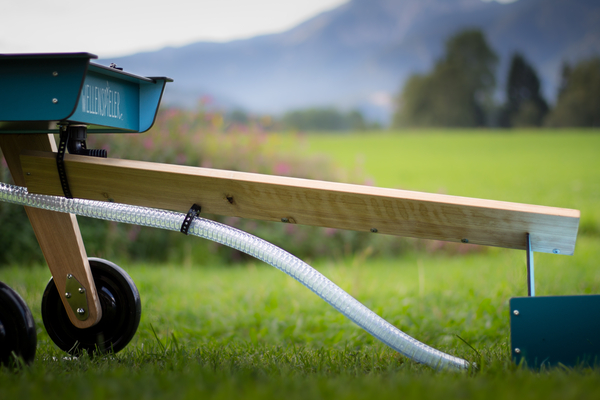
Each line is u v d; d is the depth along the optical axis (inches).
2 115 66.8
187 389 56.7
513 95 2613.2
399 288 174.7
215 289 182.7
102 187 76.3
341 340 117.0
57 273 83.7
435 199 68.1
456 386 58.1
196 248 257.4
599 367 63.4
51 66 65.6
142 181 74.4
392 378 63.2
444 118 2780.5
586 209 402.0
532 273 71.1
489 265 224.1
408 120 2881.4
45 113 66.0
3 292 70.7
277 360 82.4
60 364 76.7
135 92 88.2
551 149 1085.1
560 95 2454.5
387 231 76.0
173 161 262.8
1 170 197.5
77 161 74.3
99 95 77.9
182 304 155.7
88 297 83.7
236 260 268.1
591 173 660.7
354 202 70.6
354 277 179.0
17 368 67.4
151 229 249.8
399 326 120.5
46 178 77.0
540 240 73.8
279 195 72.1
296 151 323.6
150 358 84.4
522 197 468.4
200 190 74.2
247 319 139.4
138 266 218.7
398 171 716.7
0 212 216.5
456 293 164.9
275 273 215.8
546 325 66.6
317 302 156.7
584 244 289.1
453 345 107.2
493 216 68.4
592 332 65.4
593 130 1930.4
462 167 770.8
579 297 65.8
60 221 82.5
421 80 2861.7
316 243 278.5
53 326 88.0
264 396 52.8
